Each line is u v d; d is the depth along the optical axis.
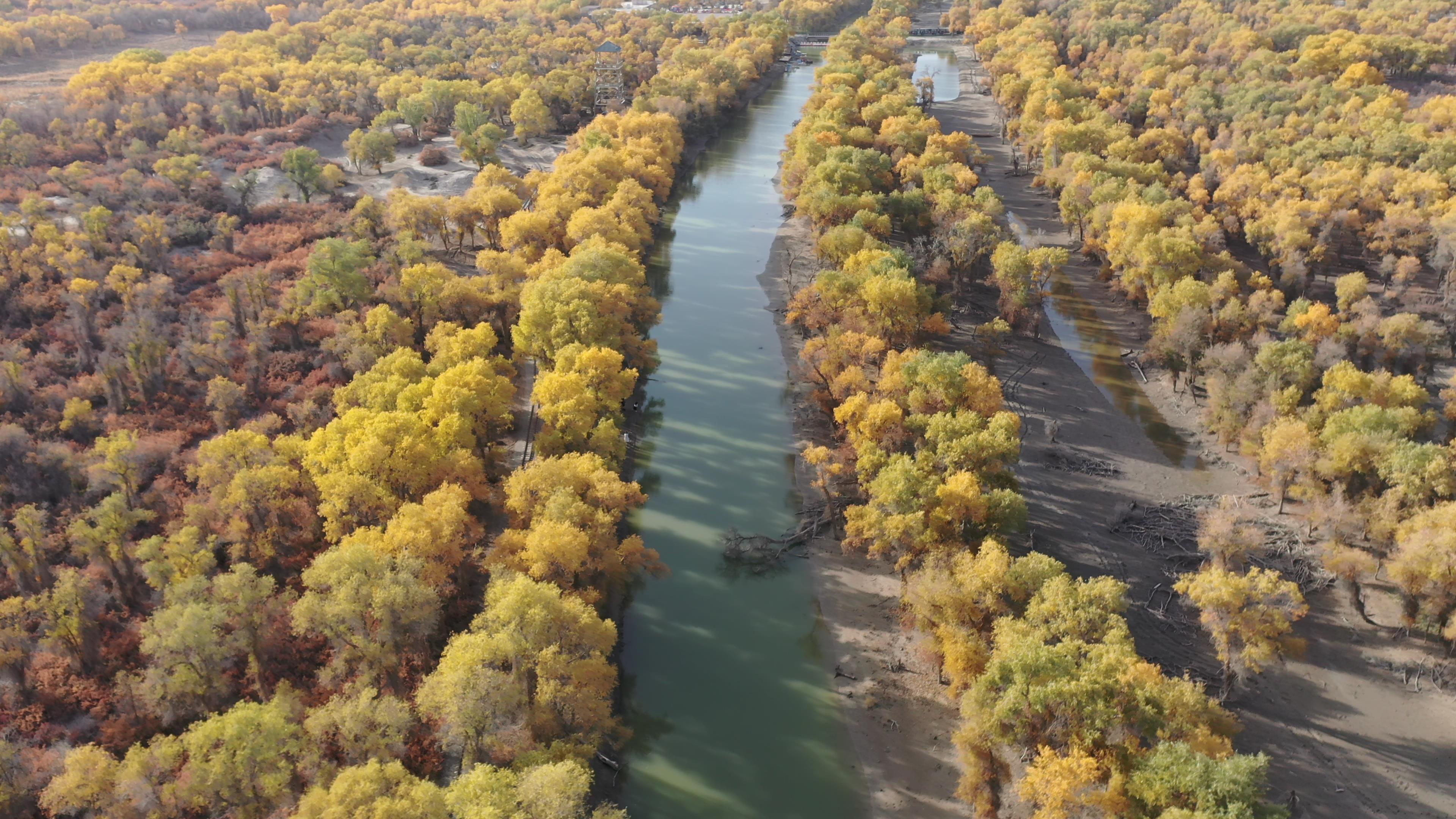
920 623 99.94
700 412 148.12
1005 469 118.75
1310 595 105.62
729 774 89.69
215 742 76.19
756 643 104.50
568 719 85.62
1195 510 120.88
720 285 192.00
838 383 135.88
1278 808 70.75
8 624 98.44
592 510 102.69
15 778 79.06
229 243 189.38
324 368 143.75
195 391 141.75
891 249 177.88
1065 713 77.00
